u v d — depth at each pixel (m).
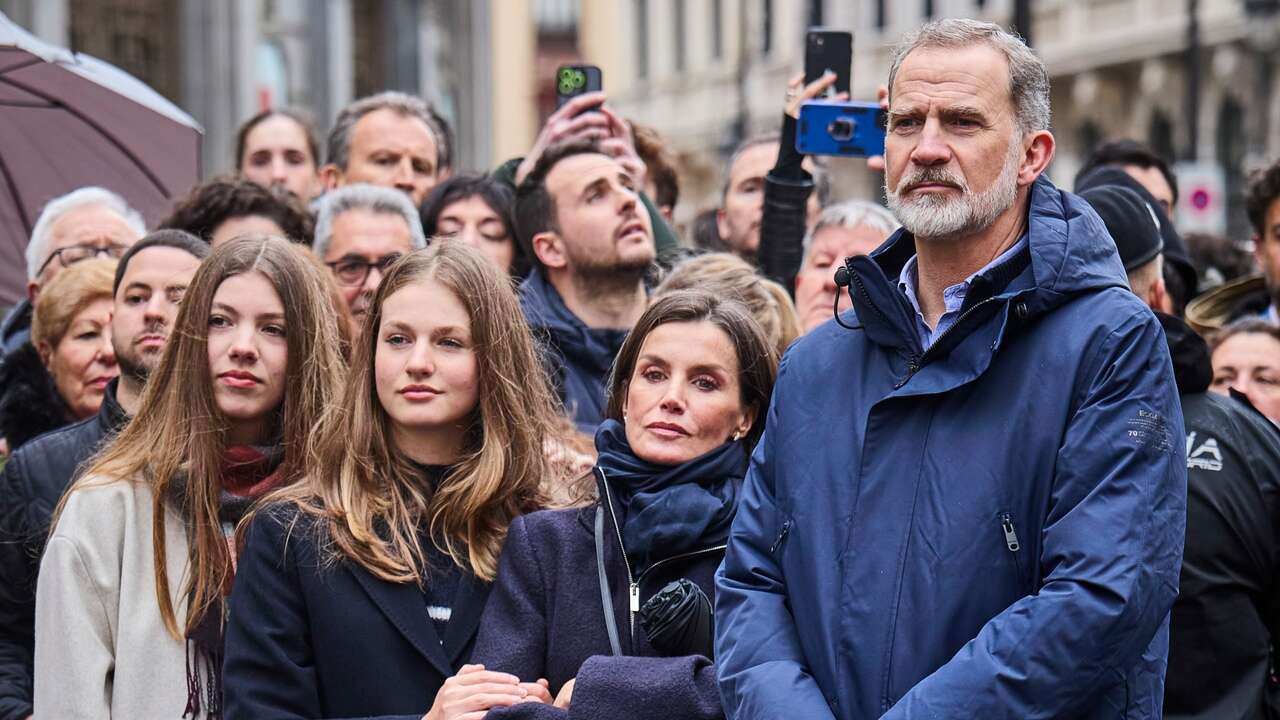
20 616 5.71
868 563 4.14
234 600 4.98
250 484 5.38
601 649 4.86
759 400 5.19
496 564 5.11
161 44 33.12
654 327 5.15
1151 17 42.56
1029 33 13.80
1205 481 5.16
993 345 4.07
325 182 9.29
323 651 4.93
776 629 4.25
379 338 5.22
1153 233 5.90
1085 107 45.34
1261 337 6.95
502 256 7.96
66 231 7.67
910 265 4.48
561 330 6.98
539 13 99.44
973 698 3.85
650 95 68.75
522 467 5.25
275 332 5.42
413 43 40.81
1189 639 5.11
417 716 4.81
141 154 9.38
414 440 5.27
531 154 7.89
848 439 4.28
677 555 4.88
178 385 5.33
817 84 7.37
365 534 4.98
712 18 64.31
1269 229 7.47
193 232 7.54
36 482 5.77
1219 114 40.41
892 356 4.29
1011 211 4.27
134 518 5.23
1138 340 4.05
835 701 4.13
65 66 9.16
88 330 6.84
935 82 4.20
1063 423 4.04
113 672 5.16
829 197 9.28
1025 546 4.04
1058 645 3.83
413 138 9.02
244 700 4.85
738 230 8.91
